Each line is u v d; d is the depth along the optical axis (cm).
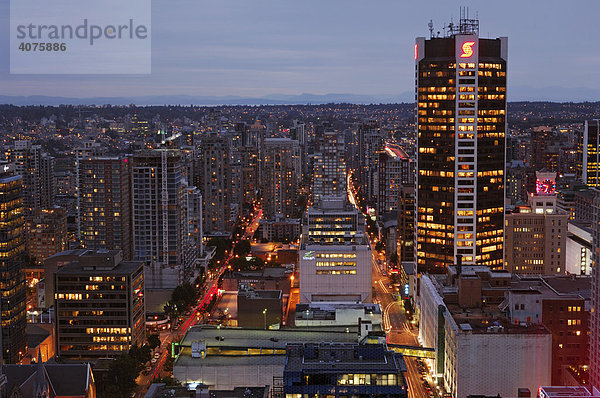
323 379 19250
